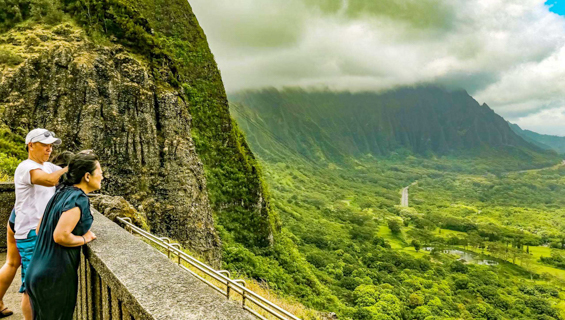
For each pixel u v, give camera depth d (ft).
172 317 5.36
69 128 61.11
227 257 100.78
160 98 74.02
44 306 8.54
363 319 123.03
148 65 76.13
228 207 124.47
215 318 5.44
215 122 138.41
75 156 9.50
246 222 125.18
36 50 63.36
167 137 73.36
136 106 68.90
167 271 7.47
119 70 69.62
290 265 127.03
